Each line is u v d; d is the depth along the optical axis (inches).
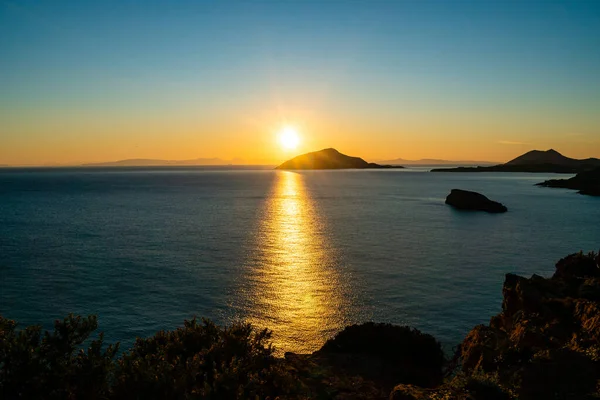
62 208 4352.9
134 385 381.7
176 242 2492.6
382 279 1722.4
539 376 439.2
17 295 1502.2
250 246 2378.2
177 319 1300.4
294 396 502.6
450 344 1117.1
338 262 2004.2
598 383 409.7
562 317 724.7
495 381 453.7
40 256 2098.9
